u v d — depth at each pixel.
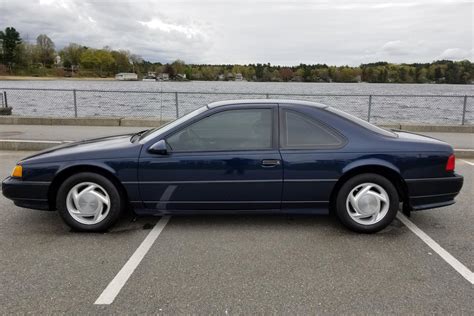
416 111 19.42
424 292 2.84
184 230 4.01
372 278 3.04
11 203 4.84
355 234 3.93
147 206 3.92
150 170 3.81
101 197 3.90
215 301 2.71
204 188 3.84
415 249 3.59
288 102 4.07
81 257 3.38
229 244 3.67
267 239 3.79
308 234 3.93
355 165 3.82
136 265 3.23
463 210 4.71
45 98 26.02
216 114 3.94
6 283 2.93
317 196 3.89
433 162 3.89
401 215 4.54
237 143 3.87
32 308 2.61
